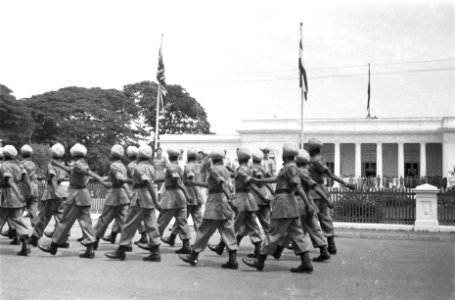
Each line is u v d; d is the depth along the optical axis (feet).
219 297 24.71
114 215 42.98
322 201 40.65
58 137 219.61
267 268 33.60
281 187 31.76
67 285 27.22
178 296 24.84
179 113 276.00
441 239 52.95
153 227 36.04
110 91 257.34
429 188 59.93
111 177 42.47
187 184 45.60
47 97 233.35
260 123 209.77
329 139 206.18
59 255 38.24
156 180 54.24
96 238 41.96
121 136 242.37
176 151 40.60
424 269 33.88
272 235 31.83
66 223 37.01
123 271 31.60
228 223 33.37
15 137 181.06
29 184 39.75
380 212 63.26
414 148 209.67
